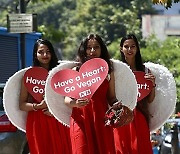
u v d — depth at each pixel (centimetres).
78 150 1345
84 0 8850
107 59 1393
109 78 1379
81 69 1353
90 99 1358
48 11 10256
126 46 1511
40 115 1503
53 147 1503
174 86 1538
